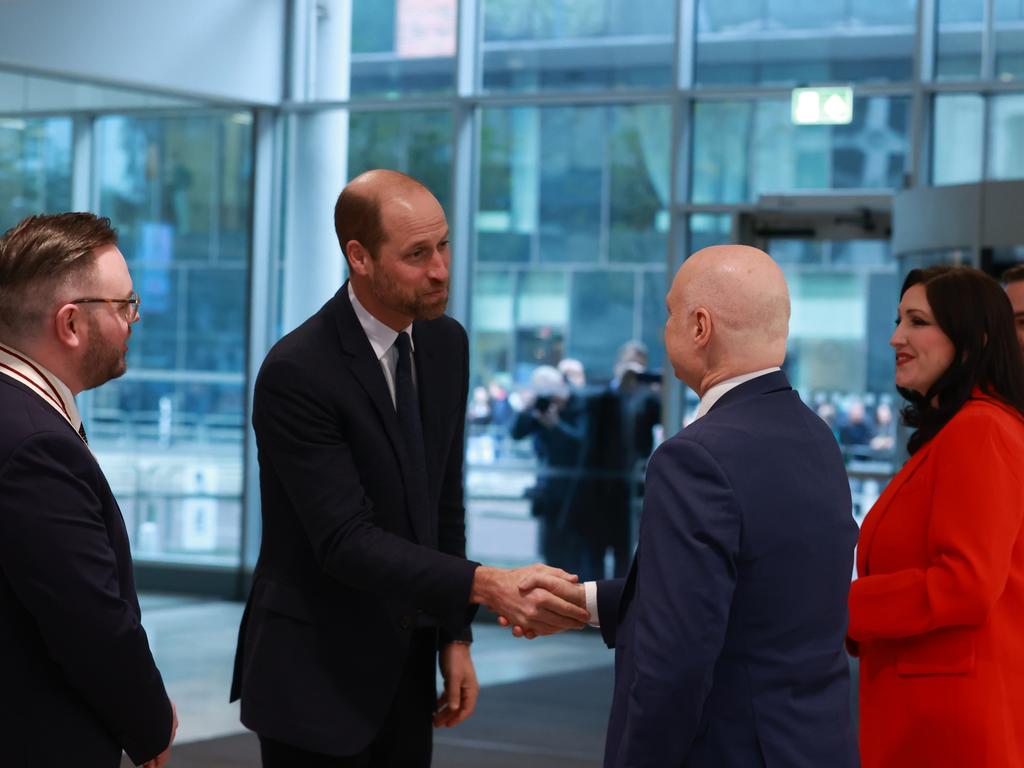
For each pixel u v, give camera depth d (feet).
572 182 28.45
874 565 8.96
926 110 26.09
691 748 6.89
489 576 8.04
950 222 20.84
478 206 28.96
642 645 6.70
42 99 25.21
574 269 28.43
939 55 26.20
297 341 8.39
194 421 28.89
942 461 8.45
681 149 27.50
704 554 6.65
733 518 6.73
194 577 29.04
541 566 8.14
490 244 28.89
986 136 25.82
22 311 6.73
